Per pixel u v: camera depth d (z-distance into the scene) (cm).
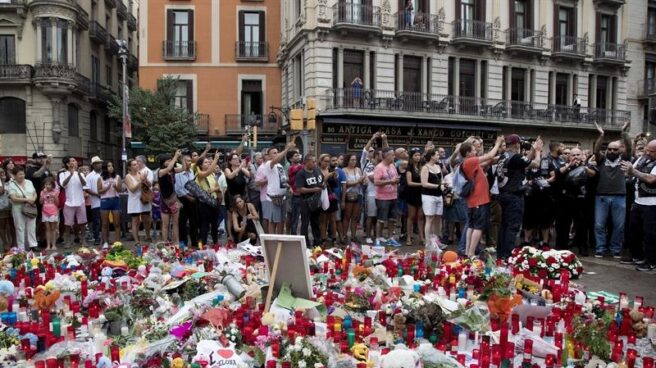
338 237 1176
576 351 447
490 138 2770
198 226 1048
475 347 459
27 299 590
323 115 2388
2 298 556
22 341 437
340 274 707
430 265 742
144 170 1120
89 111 3278
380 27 2495
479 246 1003
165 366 395
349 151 2469
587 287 734
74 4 2969
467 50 2734
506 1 2844
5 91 2875
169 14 3045
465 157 897
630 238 932
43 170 1165
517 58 2886
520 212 870
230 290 599
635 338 488
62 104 2942
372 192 1194
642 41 3391
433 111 2609
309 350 395
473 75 2784
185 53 3053
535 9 2927
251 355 418
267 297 534
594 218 1030
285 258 550
